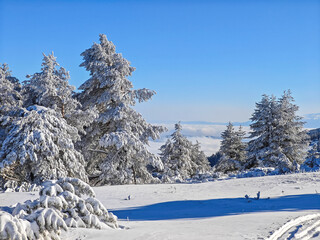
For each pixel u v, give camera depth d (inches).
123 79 1289.4
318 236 244.5
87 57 1320.1
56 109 1135.6
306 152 1659.7
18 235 179.3
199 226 271.4
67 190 281.3
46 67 1159.0
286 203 478.3
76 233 233.1
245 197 564.7
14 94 1245.1
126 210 477.1
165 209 479.5
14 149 903.7
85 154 1250.0
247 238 218.7
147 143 1295.5
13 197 522.0
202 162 2347.4
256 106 1776.6
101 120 1219.9
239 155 2001.7
